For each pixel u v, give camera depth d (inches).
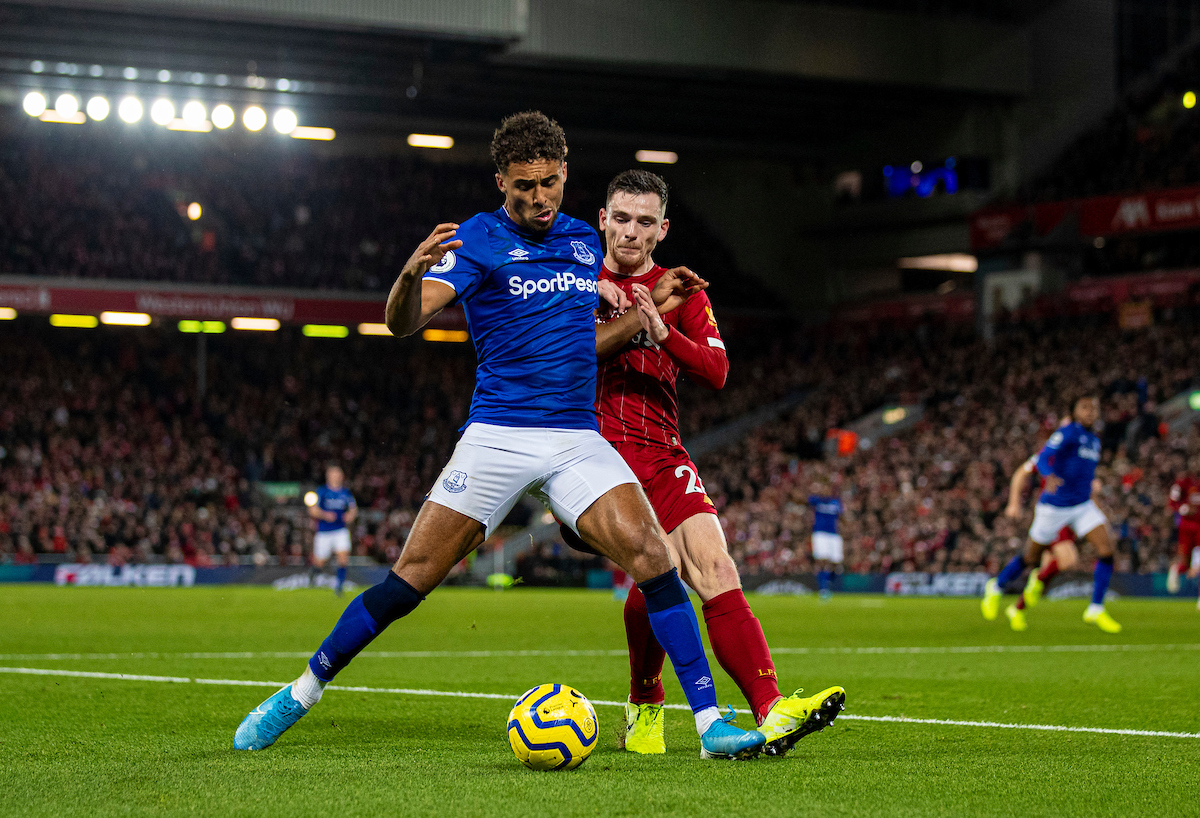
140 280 1667.1
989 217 1808.6
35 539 1424.7
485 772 205.5
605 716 294.5
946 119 1940.2
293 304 1738.4
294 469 1726.1
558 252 224.4
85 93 1676.9
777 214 2210.9
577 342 222.4
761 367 2009.1
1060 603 1034.7
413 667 432.5
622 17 1620.3
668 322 253.3
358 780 196.7
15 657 458.6
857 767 211.8
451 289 214.4
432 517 219.0
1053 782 197.3
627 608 236.8
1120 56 1959.9
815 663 454.3
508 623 724.7
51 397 1691.7
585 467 220.1
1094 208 1701.5
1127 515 1215.6
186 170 1829.5
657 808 172.9
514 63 1637.6
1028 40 1886.1
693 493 243.3
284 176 1904.5
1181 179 1663.4
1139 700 330.3
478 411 222.4
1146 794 187.5
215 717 285.9
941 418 1640.0
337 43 1546.5
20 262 1625.2
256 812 170.9
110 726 269.0
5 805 176.7
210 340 1875.0
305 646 524.1
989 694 345.7
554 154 216.2
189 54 1592.0
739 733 213.6
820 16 1721.2
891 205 2041.1
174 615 756.6
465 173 2060.8
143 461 1624.0
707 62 1663.4
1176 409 1475.1
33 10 1398.9
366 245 1872.5
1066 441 643.5
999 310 1771.7
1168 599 1120.8
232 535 1478.8
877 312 2069.4
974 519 1312.7
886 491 1485.0
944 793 186.9
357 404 1852.9
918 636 615.2
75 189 1729.8
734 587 234.5
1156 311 1643.7
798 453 1755.7
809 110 1948.8
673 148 2092.8
